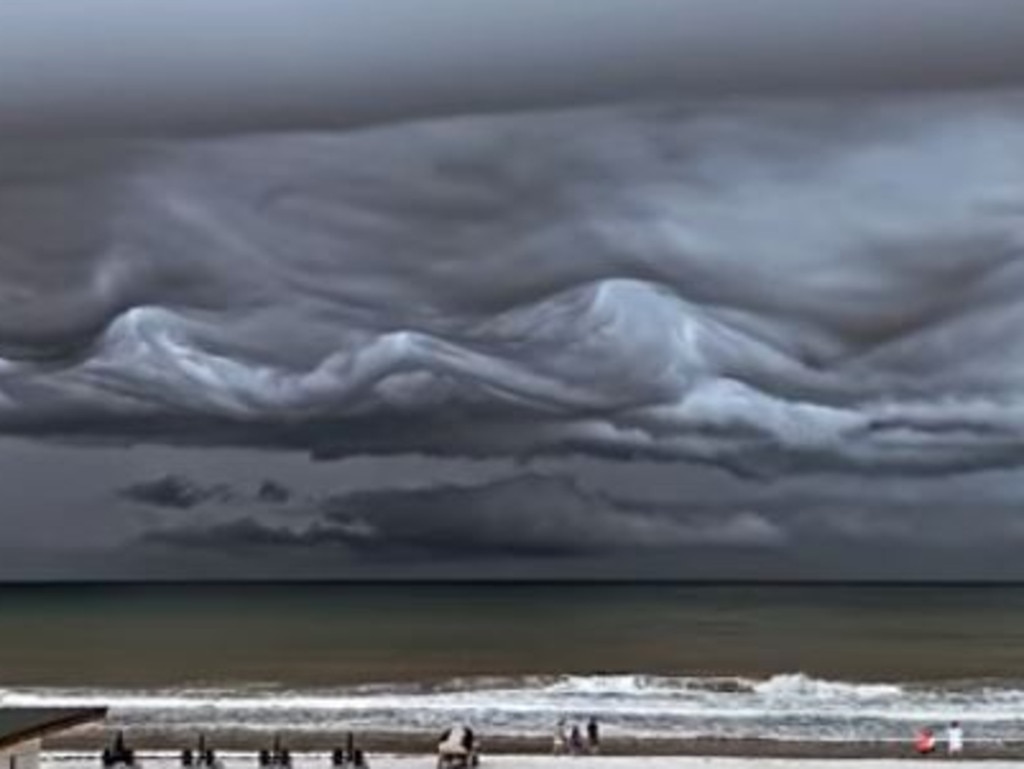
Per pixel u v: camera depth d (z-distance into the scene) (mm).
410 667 96750
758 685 77500
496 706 67312
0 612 171375
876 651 107438
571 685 78250
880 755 53656
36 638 127750
